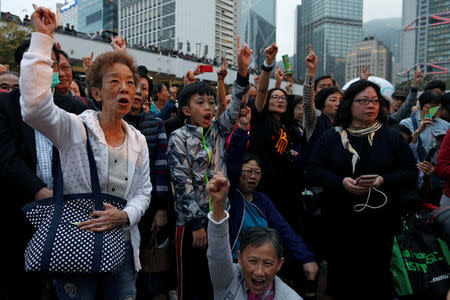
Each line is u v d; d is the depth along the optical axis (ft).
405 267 7.91
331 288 8.46
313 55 11.25
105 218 4.86
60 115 4.70
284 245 8.55
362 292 7.88
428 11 613.11
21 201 6.16
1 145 5.70
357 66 614.75
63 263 4.42
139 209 5.39
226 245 6.17
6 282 6.41
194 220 7.51
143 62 94.53
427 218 8.15
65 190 4.98
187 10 348.38
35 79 4.39
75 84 13.17
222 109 9.62
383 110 8.54
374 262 7.77
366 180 7.36
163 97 16.20
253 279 6.29
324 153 8.55
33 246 4.53
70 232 4.59
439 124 12.23
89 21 497.87
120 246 4.98
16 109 6.11
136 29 401.08
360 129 8.30
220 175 5.92
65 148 4.90
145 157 5.86
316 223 10.84
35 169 6.07
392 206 7.84
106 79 5.03
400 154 7.98
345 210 8.02
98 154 5.08
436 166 8.45
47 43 4.59
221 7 404.98
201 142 7.90
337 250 8.19
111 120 5.20
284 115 11.55
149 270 8.36
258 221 8.44
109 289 5.31
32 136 6.11
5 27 50.98
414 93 15.05
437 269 7.84
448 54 592.60
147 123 8.91
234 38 433.89
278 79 13.61
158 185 8.36
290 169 10.65
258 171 8.64
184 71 102.12
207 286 8.00
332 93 12.71
